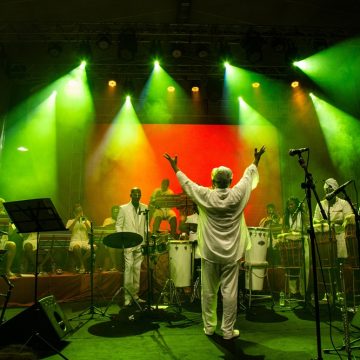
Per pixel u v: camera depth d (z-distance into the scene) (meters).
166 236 6.81
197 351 4.02
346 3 9.19
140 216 6.62
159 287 7.60
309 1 9.14
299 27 10.05
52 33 9.95
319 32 10.13
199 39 10.48
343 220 6.35
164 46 11.01
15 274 7.59
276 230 7.20
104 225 9.66
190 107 12.56
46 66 11.18
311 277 6.37
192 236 6.43
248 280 6.19
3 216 7.69
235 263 4.37
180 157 12.46
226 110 12.61
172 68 11.37
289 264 6.32
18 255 9.30
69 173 12.23
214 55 10.89
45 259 8.45
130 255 6.34
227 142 12.60
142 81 11.93
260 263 5.91
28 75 11.30
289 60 10.25
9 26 9.82
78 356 3.88
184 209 7.09
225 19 9.85
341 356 3.79
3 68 10.73
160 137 12.58
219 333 4.73
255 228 5.95
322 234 5.86
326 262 5.85
